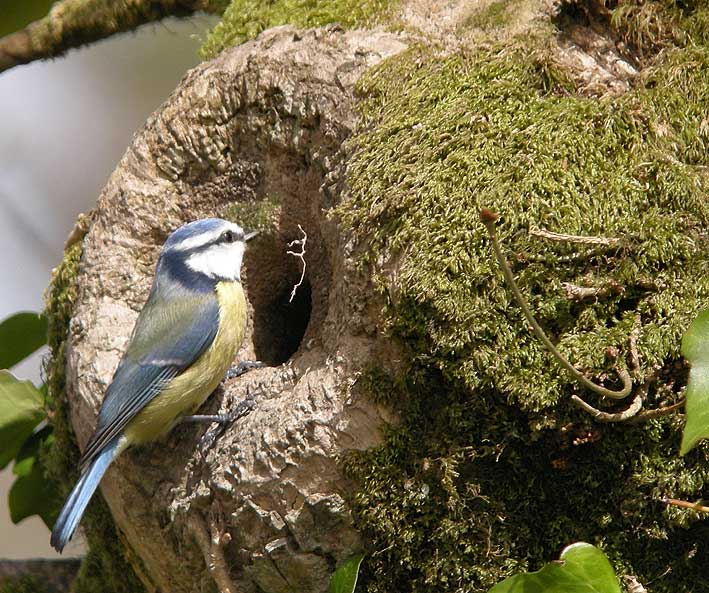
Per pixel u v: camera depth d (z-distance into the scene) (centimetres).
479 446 387
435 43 393
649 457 386
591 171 388
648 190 387
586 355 386
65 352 397
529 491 387
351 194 390
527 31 392
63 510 392
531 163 388
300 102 394
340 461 389
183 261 395
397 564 388
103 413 393
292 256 397
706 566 387
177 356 394
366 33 394
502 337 387
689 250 387
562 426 386
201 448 392
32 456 398
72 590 397
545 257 387
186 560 392
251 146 396
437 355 388
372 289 389
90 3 400
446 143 389
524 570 387
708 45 391
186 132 396
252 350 398
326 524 389
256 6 397
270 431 390
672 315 386
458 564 388
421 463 388
